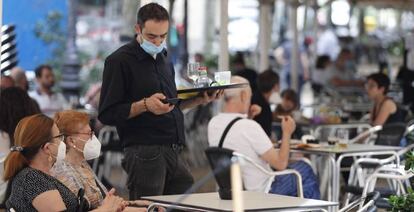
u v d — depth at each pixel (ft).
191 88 27.91
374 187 33.53
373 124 46.19
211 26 106.93
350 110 61.62
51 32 70.23
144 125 27.45
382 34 110.63
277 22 107.55
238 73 41.68
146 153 27.40
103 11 98.94
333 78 72.59
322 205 22.61
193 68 28.81
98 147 25.29
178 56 77.00
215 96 28.68
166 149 27.73
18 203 22.31
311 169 34.60
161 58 28.17
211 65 72.18
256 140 31.73
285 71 83.46
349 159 41.04
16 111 28.81
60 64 70.64
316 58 79.20
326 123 48.98
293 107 47.98
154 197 24.03
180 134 28.17
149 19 27.09
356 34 115.65
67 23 71.72
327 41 99.71
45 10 70.23
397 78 72.43
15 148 22.62
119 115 26.94
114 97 27.14
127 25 93.04
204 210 22.00
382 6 79.71
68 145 25.03
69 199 22.88
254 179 31.71
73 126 24.99
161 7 27.43
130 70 27.40
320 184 40.04
